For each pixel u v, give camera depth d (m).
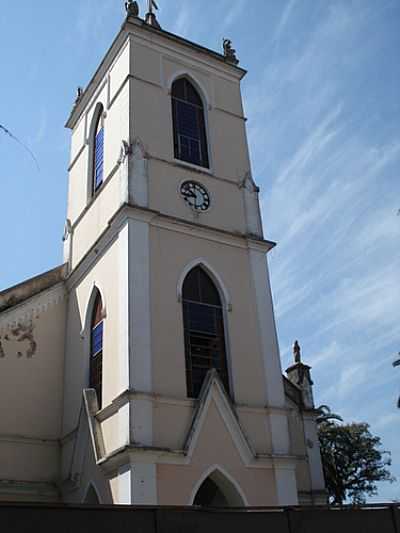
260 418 19.38
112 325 19.30
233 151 24.45
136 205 20.22
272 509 13.24
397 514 14.02
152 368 17.97
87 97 26.75
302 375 24.98
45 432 20.91
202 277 21.02
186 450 17.16
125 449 16.19
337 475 45.50
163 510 11.17
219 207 22.56
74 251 24.23
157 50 24.59
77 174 26.02
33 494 19.64
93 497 18.20
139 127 22.16
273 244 22.83
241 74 26.81
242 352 20.27
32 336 22.12
